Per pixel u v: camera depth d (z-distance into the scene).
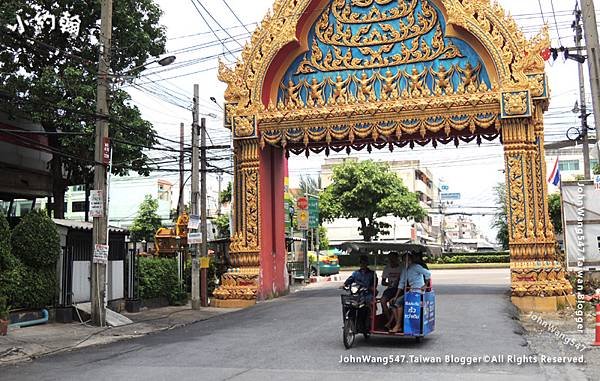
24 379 9.34
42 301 15.59
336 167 49.03
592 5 13.12
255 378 8.82
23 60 21.33
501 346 11.20
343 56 20.47
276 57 20.62
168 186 60.47
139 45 22.20
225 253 27.77
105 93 16.05
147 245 36.31
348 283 11.90
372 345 11.55
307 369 9.44
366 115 19.45
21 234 15.48
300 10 20.39
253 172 20.64
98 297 15.69
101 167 15.89
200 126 22.03
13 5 20.22
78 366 10.40
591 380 8.57
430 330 11.97
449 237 108.75
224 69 21.03
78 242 17.34
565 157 52.72
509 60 18.31
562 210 17.77
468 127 18.72
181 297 22.06
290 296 22.14
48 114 20.34
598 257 17.36
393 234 64.56
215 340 12.90
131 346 12.66
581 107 28.61
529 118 18.06
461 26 18.81
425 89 19.33
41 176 25.06
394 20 20.16
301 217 31.47
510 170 18.16
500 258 51.19
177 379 8.90
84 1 21.70
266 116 20.38
